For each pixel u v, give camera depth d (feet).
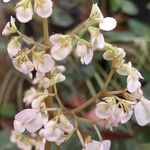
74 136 1.25
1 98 1.44
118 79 1.41
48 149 0.69
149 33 1.53
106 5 1.57
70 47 0.59
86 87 1.43
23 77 1.41
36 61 0.60
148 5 1.65
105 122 0.62
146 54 1.50
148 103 0.61
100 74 1.46
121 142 1.31
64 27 1.52
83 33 1.25
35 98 0.61
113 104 0.61
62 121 0.60
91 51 0.59
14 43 0.61
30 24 1.46
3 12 1.49
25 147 1.09
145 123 0.60
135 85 0.59
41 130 0.61
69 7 1.53
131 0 1.69
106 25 0.60
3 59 1.46
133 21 1.55
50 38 0.59
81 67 1.41
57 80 0.62
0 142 1.31
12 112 1.41
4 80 1.45
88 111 1.27
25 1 0.59
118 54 0.61
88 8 1.46
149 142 1.33
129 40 1.48
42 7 0.58
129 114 0.61
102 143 0.60
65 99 1.37
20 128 0.60
